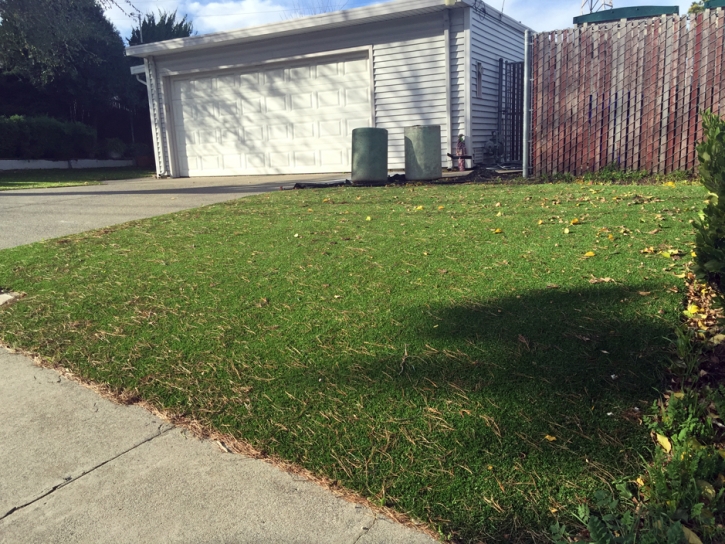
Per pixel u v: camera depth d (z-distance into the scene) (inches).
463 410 93.2
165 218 256.7
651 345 105.4
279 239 202.8
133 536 74.7
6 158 748.0
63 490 84.7
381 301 137.9
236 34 485.7
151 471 87.7
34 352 130.6
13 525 78.0
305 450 88.7
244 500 80.0
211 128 546.3
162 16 1218.6
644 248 159.2
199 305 146.5
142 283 165.8
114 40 931.3
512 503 74.1
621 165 318.7
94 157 882.8
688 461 72.5
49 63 700.0
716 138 103.6
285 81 500.1
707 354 103.8
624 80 308.8
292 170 515.2
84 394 112.3
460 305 130.6
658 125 304.7
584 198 244.7
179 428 98.6
